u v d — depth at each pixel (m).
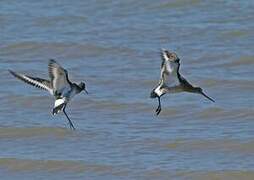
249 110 26.91
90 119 26.94
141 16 36.50
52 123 26.56
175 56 17.45
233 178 22.45
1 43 34.34
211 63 31.30
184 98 28.19
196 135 25.22
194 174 22.69
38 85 17.89
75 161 23.70
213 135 25.16
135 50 32.84
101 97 28.58
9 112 27.72
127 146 24.66
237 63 31.11
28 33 35.31
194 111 27.20
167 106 27.61
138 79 30.06
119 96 28.67
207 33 34.00
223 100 28.00
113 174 22.97
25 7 38.41
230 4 36.75
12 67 31.91
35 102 28.39
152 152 24.22
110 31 35.03
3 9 38.16
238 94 28.50
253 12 35.66
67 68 31.69
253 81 29.36
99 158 23.89
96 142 25.05
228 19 35.25
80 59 32.62
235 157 23.67
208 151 24.16
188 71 30.70
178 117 26.89
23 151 24.64
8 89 29.50
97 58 32.53
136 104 27.97
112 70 31.16
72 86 17.80
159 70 30.84
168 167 23.12
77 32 35.19
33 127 26.28
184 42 33.38
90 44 33.62
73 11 37.50
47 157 24.09
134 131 25.78
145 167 23.20
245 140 24.62
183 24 35.19
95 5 37.97
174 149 24.38
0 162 23.92
